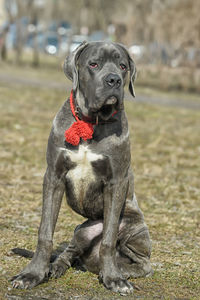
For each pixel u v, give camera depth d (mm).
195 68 20375
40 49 40438
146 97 17922
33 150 8586
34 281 3596
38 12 36312
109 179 3744
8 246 4418
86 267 4055
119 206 3777
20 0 28688
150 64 21828
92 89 3691
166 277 4012
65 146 3680
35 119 11836
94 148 3664
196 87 20812
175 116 14164
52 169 3748
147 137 10750
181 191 6883
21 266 3980
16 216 5320
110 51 3762
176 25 19531
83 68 3814
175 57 20625
